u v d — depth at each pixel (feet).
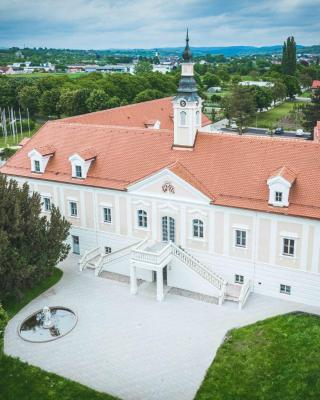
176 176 157.17
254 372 119.44
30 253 153.07
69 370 123.24
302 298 149.89
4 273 145.79
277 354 125.59
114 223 178.60
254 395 111.96
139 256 155.12
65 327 142.51
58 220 164.14
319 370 118.73
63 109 440.04
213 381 117.29
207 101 641.81
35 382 118.62
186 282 160.86
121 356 128.26
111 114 244.42
